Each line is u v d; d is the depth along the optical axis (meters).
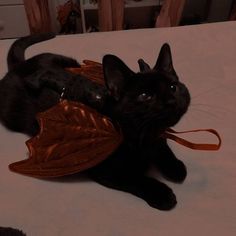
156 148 0.34
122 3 0.60
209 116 0.41
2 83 0.42
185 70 0.49
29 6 0.58
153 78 0.30
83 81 0.35
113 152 0.32
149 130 0.31
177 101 0.29
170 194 0.31
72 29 0.91
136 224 0.30
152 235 0.29
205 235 0.29
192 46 0.54
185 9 0.97
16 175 0.34
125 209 0.31
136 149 0.32
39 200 0.32
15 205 0.32
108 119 0.31
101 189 0.33
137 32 0.58
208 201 0.31
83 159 0.32
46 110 0.35
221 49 0.54
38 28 0.61
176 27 0.59
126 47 0.54
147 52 0.53
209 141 0.38
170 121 0.30
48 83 0.37
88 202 0.32
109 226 0.30
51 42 0.56
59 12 0.88
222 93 0.45
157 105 0.28
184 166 0.34
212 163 0.35
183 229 0.29
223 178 0.33
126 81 0.29
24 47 0.50
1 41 0.57
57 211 0.31
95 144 0.32
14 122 0.40
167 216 0.30
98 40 0.56
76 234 0.29
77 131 0.32
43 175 0.33
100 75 0.38
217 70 0.49
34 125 0.37
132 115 0.29
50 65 0.41
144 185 0.32
